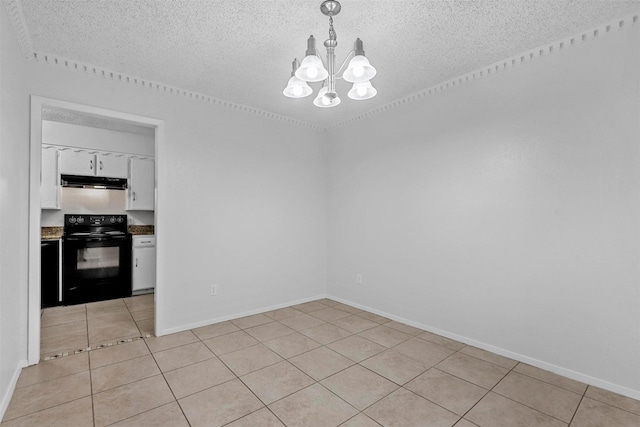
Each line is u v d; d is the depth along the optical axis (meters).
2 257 1.82
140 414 1.85
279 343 2.86
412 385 2.17
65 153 4.13
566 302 2.29
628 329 2.04
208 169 3.36
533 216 2.45
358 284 3.95
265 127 3.82
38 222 2.44
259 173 3.76
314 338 2.98
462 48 2.42
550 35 2.25
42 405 1.92
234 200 3.55
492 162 2.69
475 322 2.80
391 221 3.55
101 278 4.20
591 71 2.18
